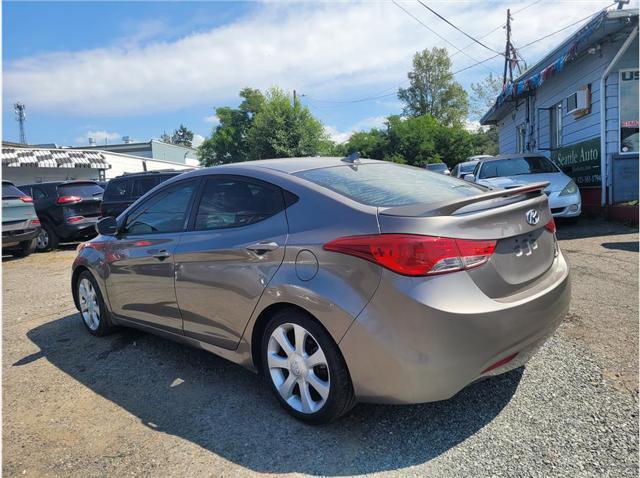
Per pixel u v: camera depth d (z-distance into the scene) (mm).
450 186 3340
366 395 2508
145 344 4359
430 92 54344
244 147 42250
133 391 3426
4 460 2670
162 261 3615
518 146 16359
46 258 10359
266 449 2619
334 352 2572
